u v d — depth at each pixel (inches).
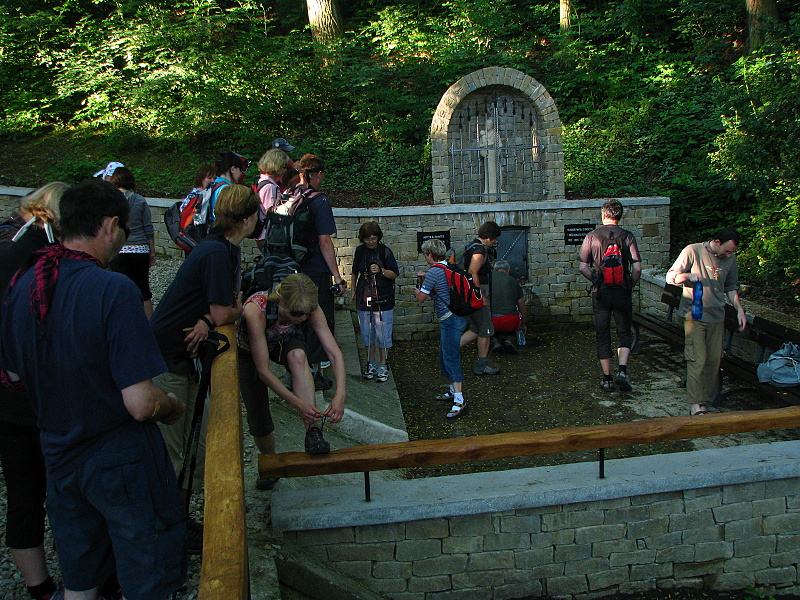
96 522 85.4
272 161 225.8
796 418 168.6
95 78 479.2
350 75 470.3
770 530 172.2
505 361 325.1
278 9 580.4
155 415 82.7
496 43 522.3
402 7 552.7
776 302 309.1
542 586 163.0
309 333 212.1
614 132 448.5
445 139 378.3
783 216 361.1
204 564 72.4
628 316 267.7
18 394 99.7
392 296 276.2
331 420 139.0
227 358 118.2
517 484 162.7
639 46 514.0
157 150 438.9
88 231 82.4
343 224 362.9
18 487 104.1
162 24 487.8
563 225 374.0
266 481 161.2
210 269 117.7
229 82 460.8
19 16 517.3
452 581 158.1
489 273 296.7
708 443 223.3
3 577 119.4
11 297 81.4
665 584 169.3
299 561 138.2
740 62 416.2
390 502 153.3
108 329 78.5
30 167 412.8
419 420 254.4
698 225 409.4
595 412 254.8
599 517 162.9
